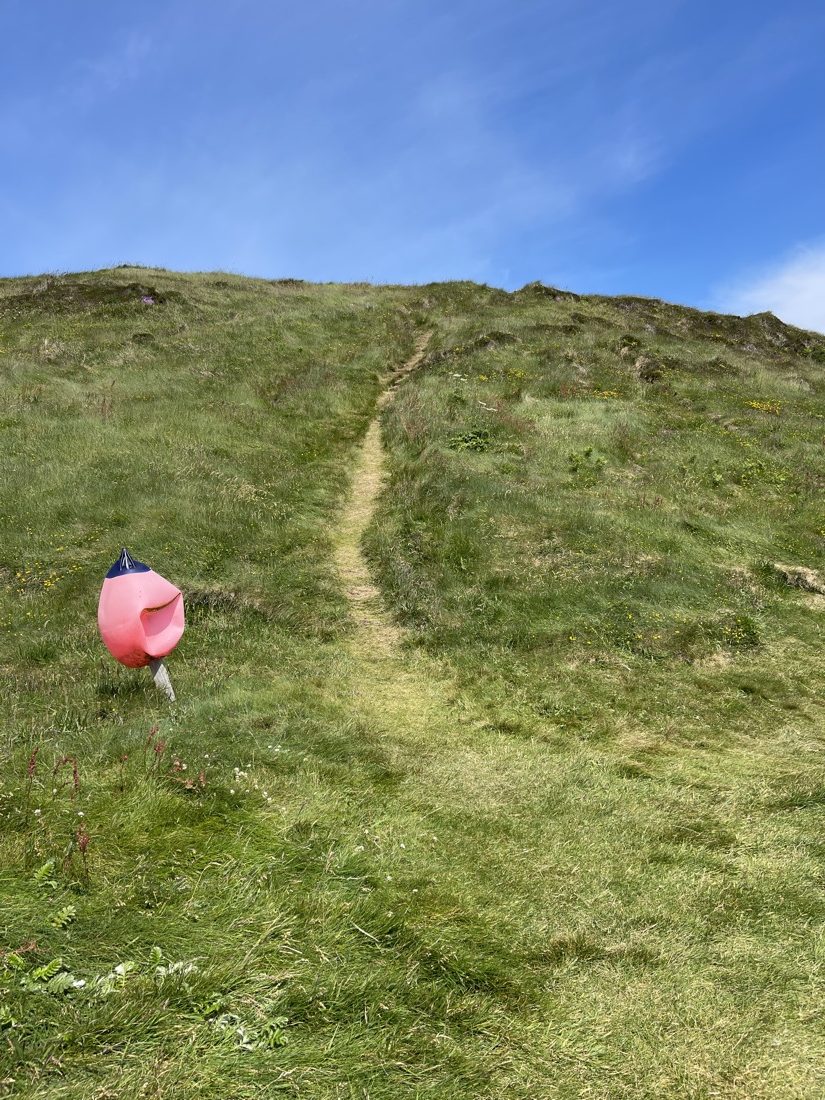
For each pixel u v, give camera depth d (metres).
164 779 4.10
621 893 3.95
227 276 31.41
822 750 6.16
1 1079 2.28
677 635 8.18
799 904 3.94
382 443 14.71
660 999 3.16
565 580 9.05
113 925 2.99
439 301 28.44
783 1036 3.01
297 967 2.96
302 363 18.98
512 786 5.18
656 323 26.72
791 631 8.68
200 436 13.41
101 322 21.58
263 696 5.97
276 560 9.53
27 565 8.96
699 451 14.05
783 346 28.45
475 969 3.15
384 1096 2.51
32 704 5.64
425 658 7.58
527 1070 2.73
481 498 11.09
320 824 4.02
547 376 17.84
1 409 13.73
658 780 5.48
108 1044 2.48
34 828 3.47
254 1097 2.41
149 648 5.49
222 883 3.36
